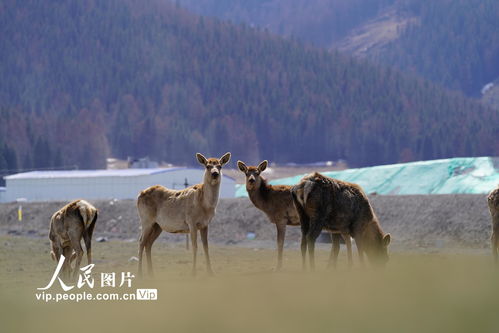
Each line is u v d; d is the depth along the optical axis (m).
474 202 139.62
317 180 53.44
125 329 16.45
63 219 57.62
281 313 16.69
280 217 69.56
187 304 19.33
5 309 21.75
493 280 19.22
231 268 74.12
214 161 61.19
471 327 14.20
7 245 125.50
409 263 25.06
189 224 61.34
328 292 19.38
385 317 15.30
